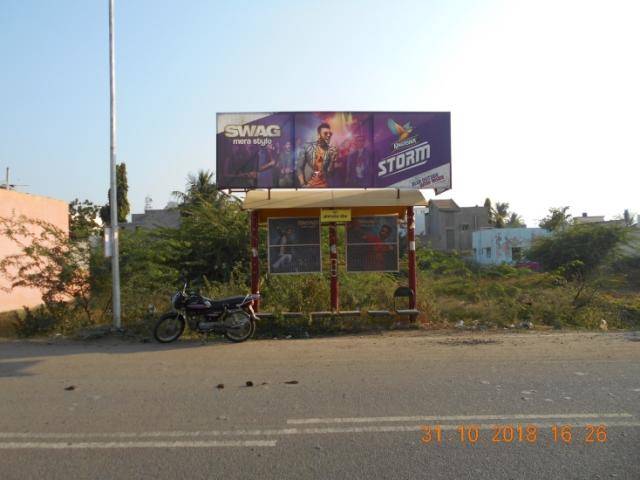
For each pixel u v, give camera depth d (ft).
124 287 44.86
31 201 74.28
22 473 15.40
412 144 42.80
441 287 52.26
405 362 29.32
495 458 16.16
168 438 17.94
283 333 40.73
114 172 41.60
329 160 42.27
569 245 101.81
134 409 21.13
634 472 15.23
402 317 42.78
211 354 32.63
